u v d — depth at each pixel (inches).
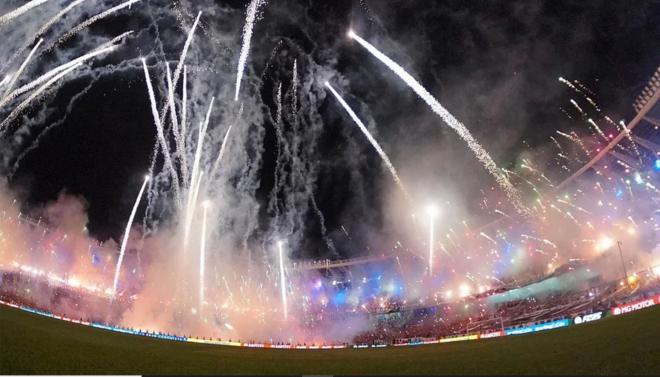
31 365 446.3
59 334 675.4
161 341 880.9
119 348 651.5
